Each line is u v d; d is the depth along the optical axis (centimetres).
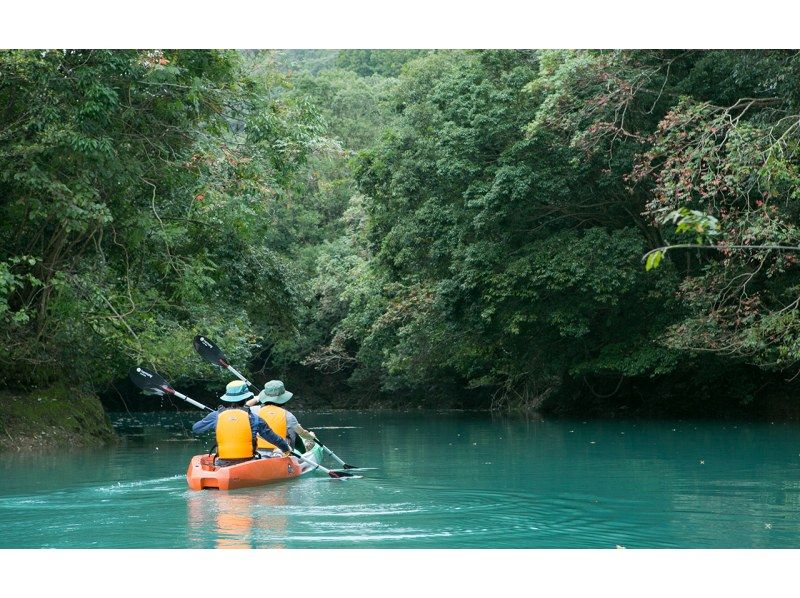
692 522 741
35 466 1212
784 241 1495
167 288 1850
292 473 1052
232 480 944
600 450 1441
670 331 1959
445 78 2408
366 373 3919
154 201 1573
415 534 687
